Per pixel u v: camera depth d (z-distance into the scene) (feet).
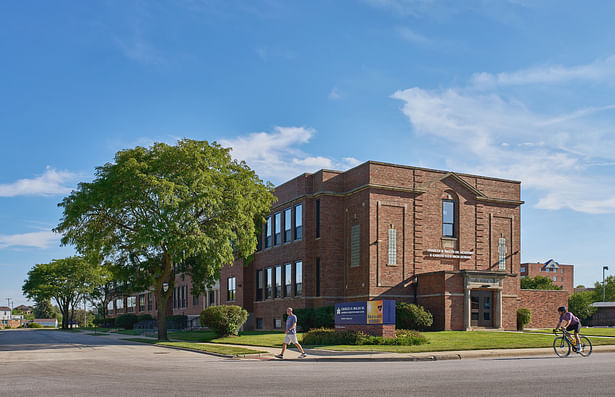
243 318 116.57
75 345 110.11
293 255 139.85
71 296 297.53
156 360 73.05
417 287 123.34
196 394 40.65
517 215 139.74
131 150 108.17
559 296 132.98
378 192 124.47
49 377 53.31
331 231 130.31
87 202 104.63
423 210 128.67
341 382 46.42
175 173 105.50
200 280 120.06
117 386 45.70
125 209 105.60
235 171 115.85
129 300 281.54
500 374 50.85
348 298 127.13
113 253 112.98
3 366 66.08
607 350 79.71
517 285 123.85
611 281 402.11
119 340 131.23
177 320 177.17
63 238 109.70
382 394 39.63
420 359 70.23
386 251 123.44
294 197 140.26
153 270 116.26
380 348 78.95
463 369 55.98
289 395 39.60
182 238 101.81
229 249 108.27
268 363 67.26
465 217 133.49
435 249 128.67
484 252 134.51
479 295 118.42
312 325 124.06
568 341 72.23
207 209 104.63
